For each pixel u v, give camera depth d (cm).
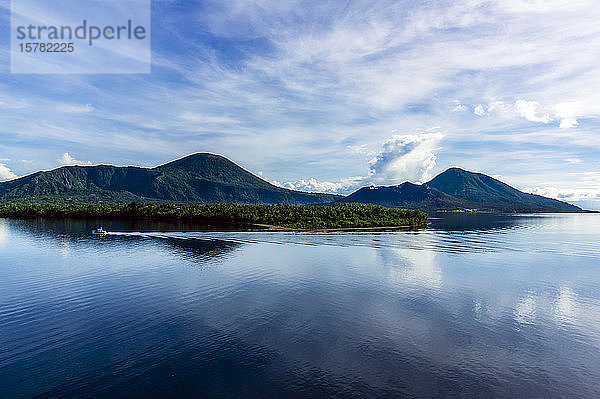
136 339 5412
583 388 4316
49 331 5684
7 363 4722
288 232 19275
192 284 8394
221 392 4122
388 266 10550
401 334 5659
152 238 16250
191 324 5981
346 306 6906
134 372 4522
